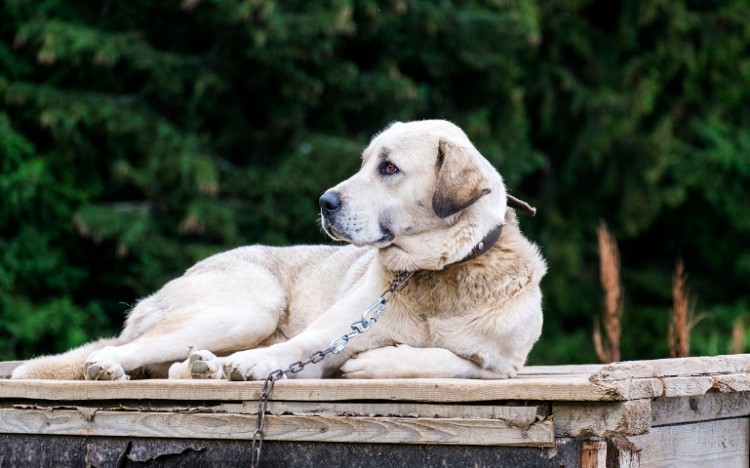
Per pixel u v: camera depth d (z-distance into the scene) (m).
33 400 5.12
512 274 5.28
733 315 18.80
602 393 3.94
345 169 15.12
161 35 16.05
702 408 4.75
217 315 5.74
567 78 18.72
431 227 5.22
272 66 15.33
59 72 14.92
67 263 14.65
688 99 20.17
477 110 17.17
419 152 5.27
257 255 6.29
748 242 20.64
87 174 14.95
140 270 14.27
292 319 6.05
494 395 4.16
